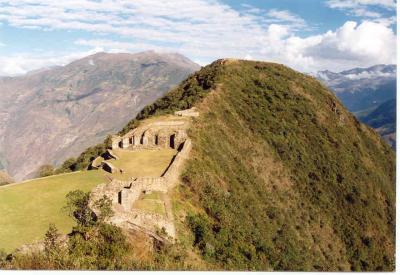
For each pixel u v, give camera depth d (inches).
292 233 2783.0
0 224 1599.4
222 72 4399.6
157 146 2684.5
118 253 1401.3
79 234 1424.7
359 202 3609.7
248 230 2251.5
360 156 4237.2
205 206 2116.1
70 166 3225.9
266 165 3390.7
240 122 3661.4
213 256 1775.3
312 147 3912.4
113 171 2230.6
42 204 1811.0
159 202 1862.7
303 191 3430.1
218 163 2758.4
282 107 4175.7
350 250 3189.0
